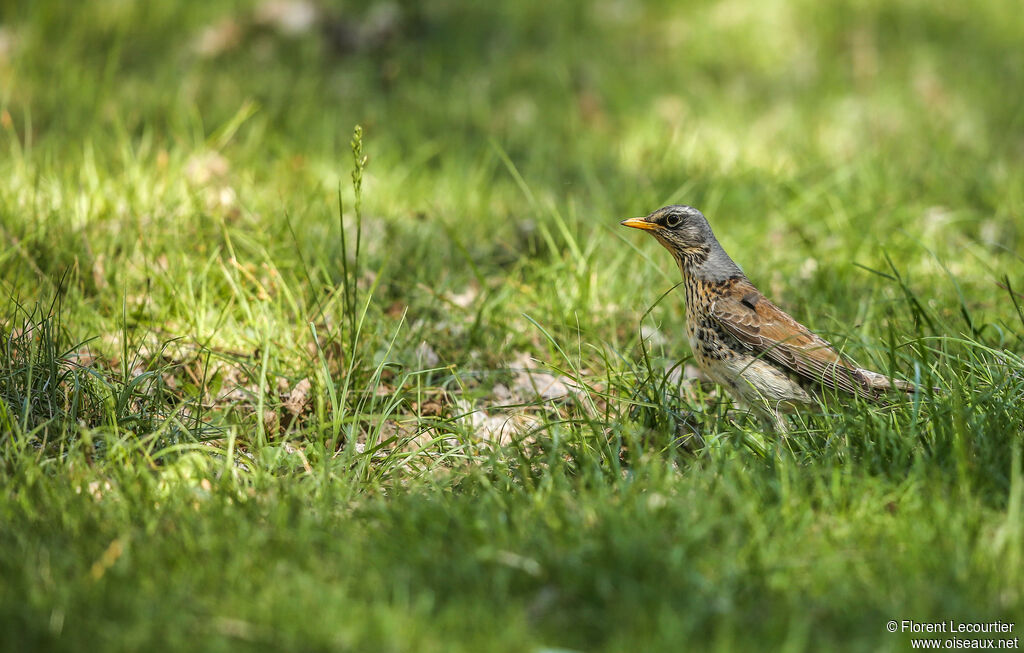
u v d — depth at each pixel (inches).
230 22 869.8
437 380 430.3
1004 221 590.9
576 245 508.1
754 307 393.1
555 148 711.1
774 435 360.2
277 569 264.4
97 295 454.3
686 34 945.5
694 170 657.0
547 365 382.6
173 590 254.4
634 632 243.1
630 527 279.1
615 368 427.8
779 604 253.3
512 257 533.3
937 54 924.6
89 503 298.5
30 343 375.6
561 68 856.3
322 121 716.0
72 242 470.0
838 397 377.7
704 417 370.9
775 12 981.2
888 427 340.8
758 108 811.4
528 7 974.4
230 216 524.7
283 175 598.9
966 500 292.7
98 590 252.1
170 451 331.0
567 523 284.0
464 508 296.7
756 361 388.2
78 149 592.7
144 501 299.4
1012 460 309.3
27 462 311.7
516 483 327.3
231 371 414.0
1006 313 469.7
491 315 463.8
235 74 792.3
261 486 315.0
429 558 270.1
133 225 487.2
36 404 362.0
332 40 868.6
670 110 790.5
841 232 558.9
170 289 446.9
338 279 483.2
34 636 236.4
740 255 530.3
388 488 332.8
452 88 813.2
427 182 625.0
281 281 439.2
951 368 369.4
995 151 712.4
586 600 258.4
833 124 776.3
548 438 352.2
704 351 403.5
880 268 521.3
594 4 999.0
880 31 967.6
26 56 754.8
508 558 267.1
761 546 274.4
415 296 485.7
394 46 875.4
